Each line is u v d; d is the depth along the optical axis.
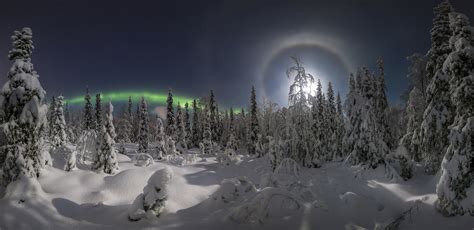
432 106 20.95
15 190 15.41
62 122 32.47
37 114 17.52
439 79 20.27
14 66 17.73
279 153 23.48
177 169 26.02
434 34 21.31
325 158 30.81
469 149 14.03
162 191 13.46
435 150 20.95
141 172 20.94
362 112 24.78
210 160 36.84
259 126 50.91
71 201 15.91
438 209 14.62
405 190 18.98
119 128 74.06
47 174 19.42
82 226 13.25
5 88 17.30
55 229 13.08
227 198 14.19
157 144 37.03
